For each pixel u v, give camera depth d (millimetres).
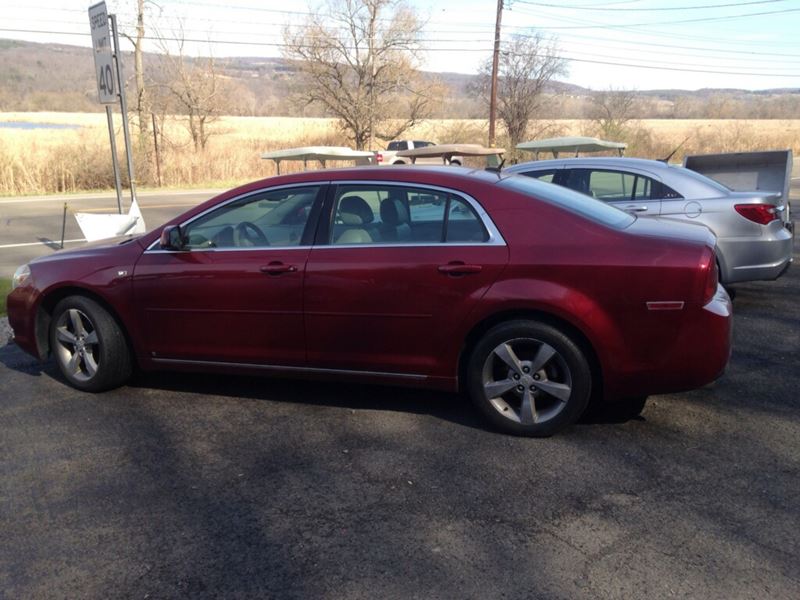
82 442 4125
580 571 2818
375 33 36688
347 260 4211
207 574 2846
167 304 4602
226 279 4438
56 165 25453
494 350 4027
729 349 3918
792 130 52500
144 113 31250
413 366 4203
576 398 3939
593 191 7363
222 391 4953
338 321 4262
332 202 4355
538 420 4027
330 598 2684
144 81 34375
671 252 3775
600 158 7570
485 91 38188
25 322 5082
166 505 3396
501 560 2904
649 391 3900
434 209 4176
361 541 3064
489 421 4156
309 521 3234
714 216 6746
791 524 3125
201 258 4523
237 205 4562
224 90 38594
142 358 4789
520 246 3943
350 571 2850
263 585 2770
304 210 4426
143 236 4840
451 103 43562
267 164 31562
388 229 4246
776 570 2797
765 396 4688
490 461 3797
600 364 3875
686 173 7066
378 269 4137
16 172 24609
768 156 8492
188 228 4672
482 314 3973
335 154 19188
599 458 3807
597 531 3102
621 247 3826
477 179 4215
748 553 2914
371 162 22672
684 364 3797
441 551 2975
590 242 3877
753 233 6676
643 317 3777
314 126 55719
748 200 6695
